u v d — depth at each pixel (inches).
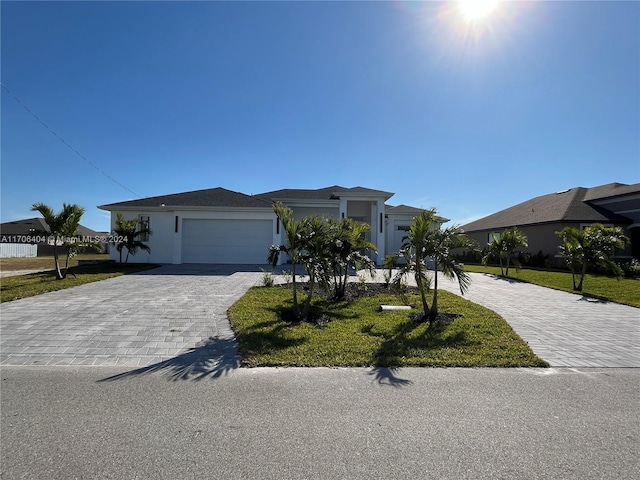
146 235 757.3
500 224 1023.6
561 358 197.9
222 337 228.2
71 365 179.3
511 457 103.6
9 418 123.5
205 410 131.4
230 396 144.1
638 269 570.6
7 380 159.3
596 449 108.3
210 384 156.6
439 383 161.0
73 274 500.1
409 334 234.2
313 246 289.6
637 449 108.7
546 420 126.8
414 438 113.4
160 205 750.5
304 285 434.9
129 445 107.1
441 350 203.5
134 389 150.3
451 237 280.5
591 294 416.5
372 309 317.4
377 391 151.0
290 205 848.9
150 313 287.4
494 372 176.4
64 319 265.6
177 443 108.6
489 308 330.0
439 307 320.8
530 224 879.1
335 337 225.5
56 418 123.9
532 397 146.9
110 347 206.5
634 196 779.4
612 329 259.6
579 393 151.7
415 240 285.9
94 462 98.4
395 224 948.6
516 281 545.0
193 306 315.0
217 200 791.1
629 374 175.8
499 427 121.3
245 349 200.8
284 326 250.2
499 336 231.8
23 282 443.2
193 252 746.2
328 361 185.5
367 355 194.1
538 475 95.2
